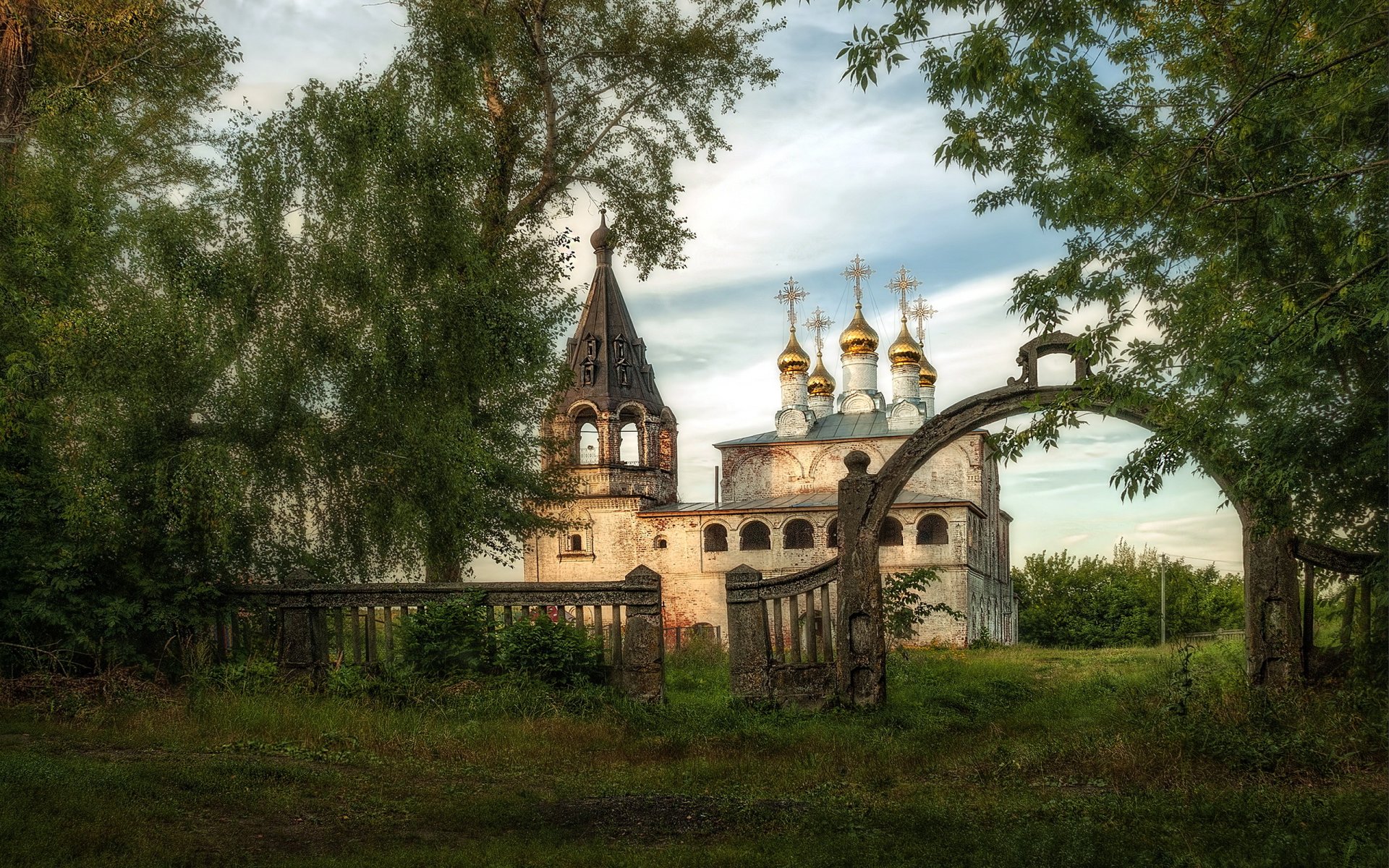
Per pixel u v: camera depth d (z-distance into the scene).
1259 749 9.74
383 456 16.47
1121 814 7.77
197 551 13.85
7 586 12.51
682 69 23.27
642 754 10.87
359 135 17.22
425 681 12.81
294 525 15.92
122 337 14.14
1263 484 9.02
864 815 7.96
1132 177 10.17
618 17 23.06
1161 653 24.92
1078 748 10.27
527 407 20.17
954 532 44.47
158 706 11.49
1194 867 6.25
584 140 23.25
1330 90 9.37
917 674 18.23
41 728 10.48
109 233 15.27
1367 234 8.72
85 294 14.83
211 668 12.84
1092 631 58.28
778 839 7.29
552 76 23.06
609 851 7.05
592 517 49.38
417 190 17.45
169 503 13.55
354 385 16.25
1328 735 10.21
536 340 18.98
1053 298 9.91
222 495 13.74
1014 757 10.11
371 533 16.77
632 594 13.43
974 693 15.80
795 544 47.62
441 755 10.43
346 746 10.52
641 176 23.84
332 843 7.28
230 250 15.84
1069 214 10.65
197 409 15.07
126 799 7.63
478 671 13.24
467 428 17.42
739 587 13.91
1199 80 11.18
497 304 18.12
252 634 13.89
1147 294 9.73
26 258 14.30
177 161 17.55
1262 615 12.22
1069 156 10.66
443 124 18.11
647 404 50.28
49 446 13.96
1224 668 15.07
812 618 13.96
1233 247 9.78
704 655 21.48
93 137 15.70
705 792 9.24
